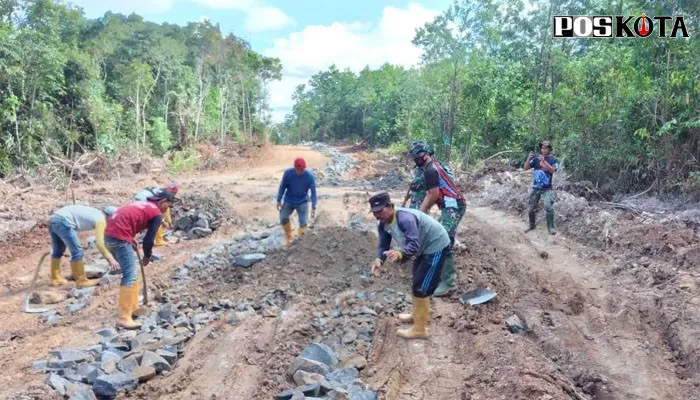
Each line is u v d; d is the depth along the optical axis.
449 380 4.65
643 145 12.83
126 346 5.25
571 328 5.62
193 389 4.56
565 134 15.20
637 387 4.61
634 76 12.94
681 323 5.66
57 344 5.50
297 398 4.12
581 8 19.89
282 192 8.71
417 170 7.14
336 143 67.19
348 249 7.63
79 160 19.64
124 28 39.59
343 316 5.91
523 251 8.62
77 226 7.44
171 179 22.33
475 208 12.83
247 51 48.62
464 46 22.00
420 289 5.18
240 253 8.61
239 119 49.06
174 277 7.71
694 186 11.25
